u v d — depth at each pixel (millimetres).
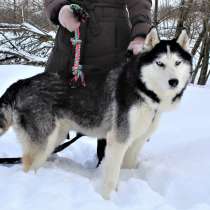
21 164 3447
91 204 2475
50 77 3324
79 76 3268
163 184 3039
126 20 3477
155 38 2947
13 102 3381
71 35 3393
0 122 3396
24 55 9758
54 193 2605
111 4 3359
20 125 3332
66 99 3275
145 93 2916
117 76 3094
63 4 3191
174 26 12734
